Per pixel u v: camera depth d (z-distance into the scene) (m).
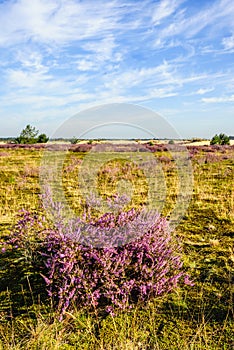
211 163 14.24
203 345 2.75
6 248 4.46
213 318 3.09
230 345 2.75
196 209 6.55
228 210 6.42
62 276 3.21
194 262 4.08
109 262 3.24
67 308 3.14
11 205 6.92
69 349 2.74
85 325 2.97
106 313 3.15
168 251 3.54
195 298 3.38
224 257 4.25
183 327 2.98
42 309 3.21
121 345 2.68
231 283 3.62
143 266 3.29
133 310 3.19
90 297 3.12
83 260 3.30
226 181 10.06
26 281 3.66
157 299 3.34
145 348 2.72
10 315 3.15
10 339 2.82
